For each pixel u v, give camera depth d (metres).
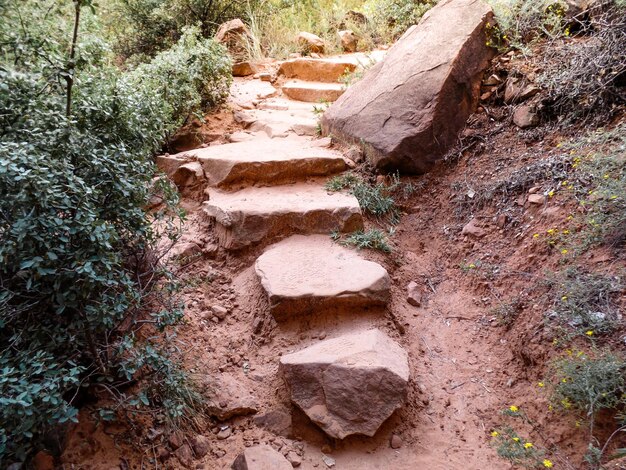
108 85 3.03
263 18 8.14
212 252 3.76
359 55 7.32
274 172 4.27
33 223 2.04
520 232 3.49
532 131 4.04
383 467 2.51
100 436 2.41
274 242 3.73
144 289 2.70
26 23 2.58
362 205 4.04
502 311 3.17
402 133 4.27
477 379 2.95
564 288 2.93
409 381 2.86
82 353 2.45
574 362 2.54
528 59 4.41
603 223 3.04
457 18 4.78
